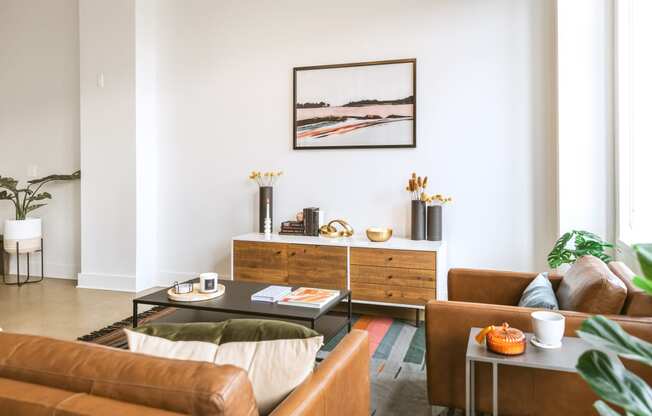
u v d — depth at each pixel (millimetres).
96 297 4375
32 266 5270
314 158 4309
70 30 4988
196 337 1329
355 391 1494
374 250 3645
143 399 943
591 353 865
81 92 4719
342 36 4191
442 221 3963
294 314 2461
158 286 4824
